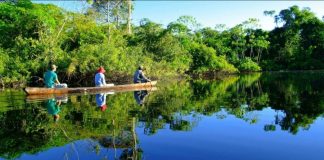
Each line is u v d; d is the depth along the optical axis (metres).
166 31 35.88
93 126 8.33
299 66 57.16
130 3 40.78
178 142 6.84
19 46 24.08
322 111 10.38
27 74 23.31
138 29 38.31
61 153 6.11
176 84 24.47
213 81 28.25
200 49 40.94
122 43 31.02
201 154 6.03
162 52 34.91
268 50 62.25
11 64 22.67
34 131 7.80
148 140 6.98
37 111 10.84
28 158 5.86
